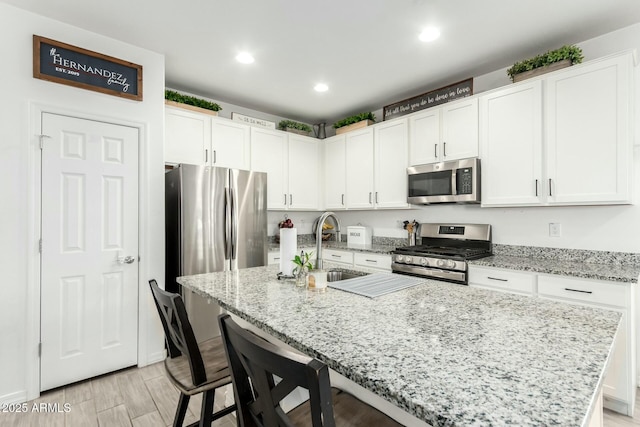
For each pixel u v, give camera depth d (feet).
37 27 6.79
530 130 7.86
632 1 6.37
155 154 8.41
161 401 6.61
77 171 7.30
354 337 2.99
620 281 5.94
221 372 4.27
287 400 4.50
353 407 3.43
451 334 3.03
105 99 7.66
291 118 14.07
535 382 2.13
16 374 6.51
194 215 8.77
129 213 8.01
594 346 2.72
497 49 8.23
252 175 10.11
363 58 8.69
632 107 6.47
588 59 7.77
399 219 12.22
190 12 6.73
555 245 8.27
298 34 7.57
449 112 9.57
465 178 8.92
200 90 10.86
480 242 9.68
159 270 8.45
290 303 4.18
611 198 6.68
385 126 11.43
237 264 9.62
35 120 6.78
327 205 13.65
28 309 6.64
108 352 7.69
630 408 5.96
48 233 6.93
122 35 7.61
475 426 1.70
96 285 7.54
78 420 5.97
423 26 7.25
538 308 3.86
